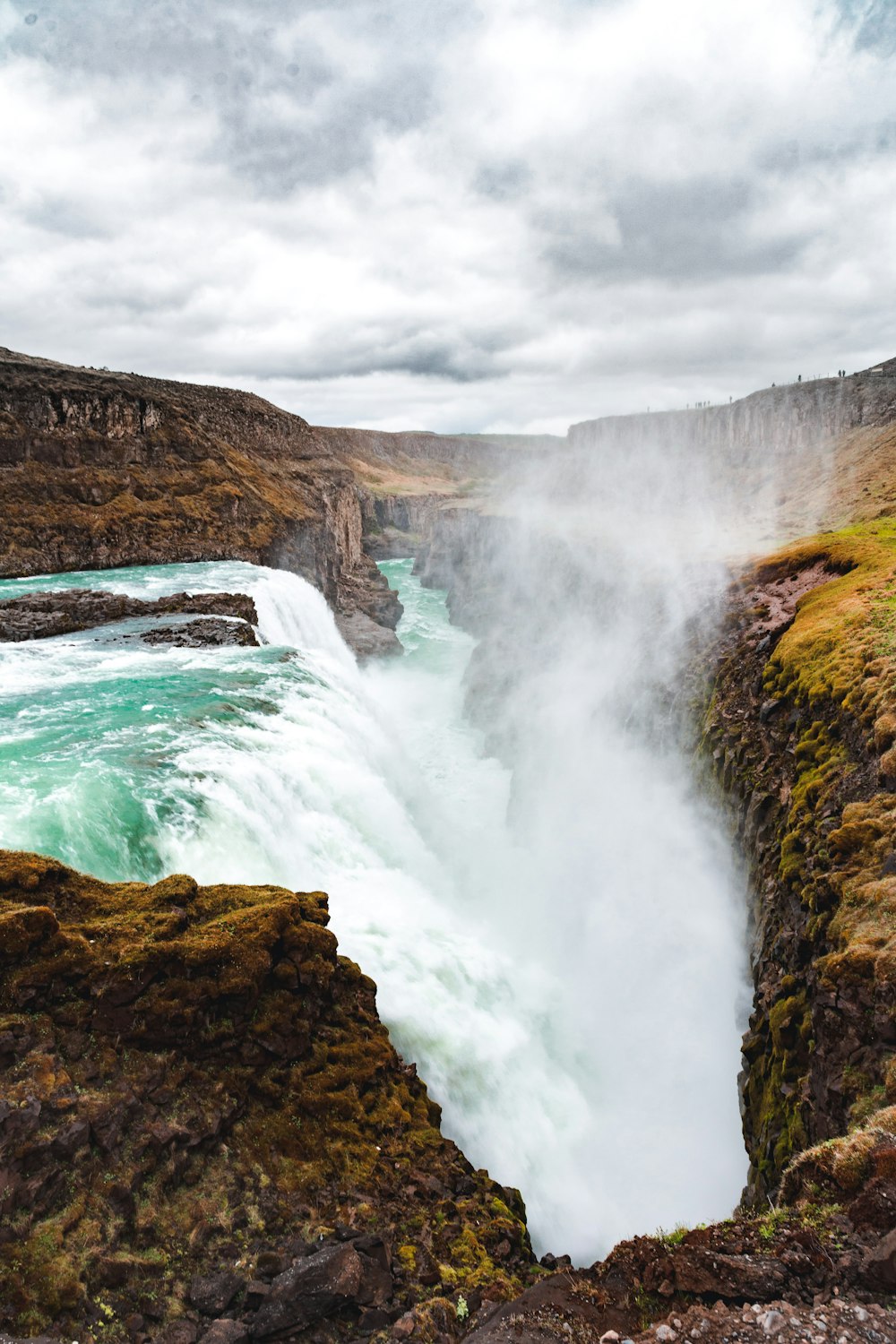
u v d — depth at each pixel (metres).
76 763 20.59
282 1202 10.52
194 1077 11.12
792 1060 15.11
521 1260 11.02
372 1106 12.67
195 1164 10.39
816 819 19.39
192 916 13.27
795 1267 8.40
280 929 13.04
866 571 36.69
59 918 12.35
